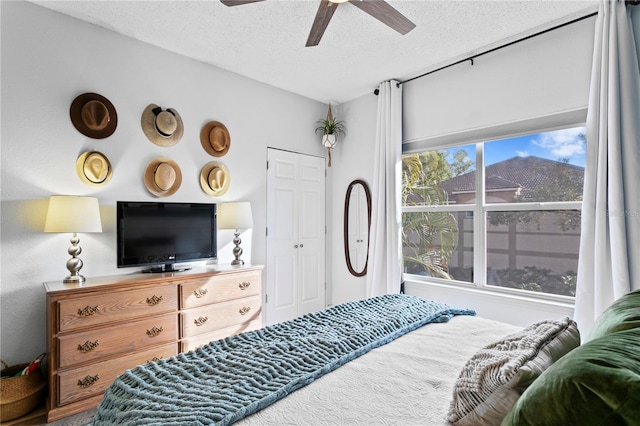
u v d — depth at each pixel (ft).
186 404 3.34
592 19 7.75
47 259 7.74
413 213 11.75
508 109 9.14
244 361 4.32
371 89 12.66
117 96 8.79
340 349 4.72
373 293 11.82
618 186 6.88
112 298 7.35
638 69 7.01
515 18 8.00
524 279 9.14
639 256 6.74
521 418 2.04
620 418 1.61
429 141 11.15
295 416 3.27
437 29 8.47
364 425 3.11
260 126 11.96
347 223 13.69
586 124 7.54
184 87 10.04
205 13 7.90
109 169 8.59
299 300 13.05
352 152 13.64
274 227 12.32
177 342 8.29
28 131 7.54
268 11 7.79
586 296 7.36
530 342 3.40
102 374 7.16
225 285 9.29
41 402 7.02
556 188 8.60
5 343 7.22
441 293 10.62
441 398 3.55
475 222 10.12
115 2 7.52
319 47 9.44
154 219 8.91
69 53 8.05
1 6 7.24
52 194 7.82
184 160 10.04
